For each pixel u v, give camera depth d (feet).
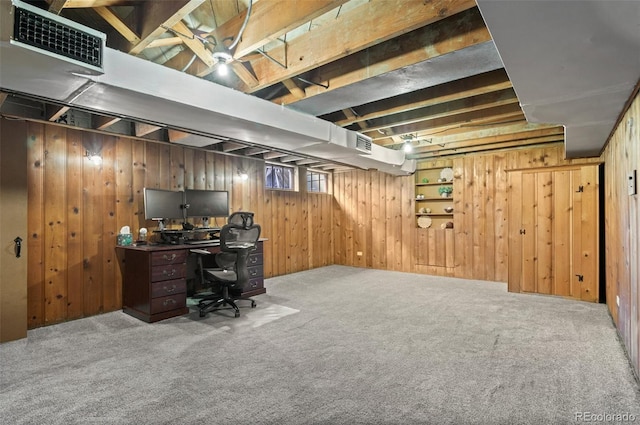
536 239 15.15
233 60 7.70
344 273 21.17
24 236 10.28
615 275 10.90
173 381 7.41
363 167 19.57
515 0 4.10
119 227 13.20
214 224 16.38
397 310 12.89
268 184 20.36
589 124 9.77
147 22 6.89
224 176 17.15
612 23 4.58
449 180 20.56
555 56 5.59
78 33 6.03
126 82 7.15
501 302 14.01
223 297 12.85
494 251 18.85
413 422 5.95
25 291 10.20
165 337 10.09
